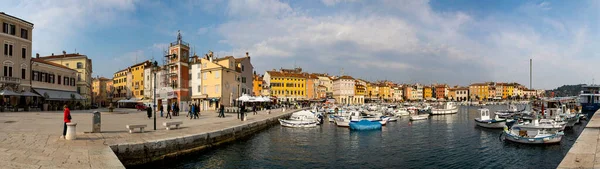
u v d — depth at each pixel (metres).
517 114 62.69
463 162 23.59
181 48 69.62
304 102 121.50
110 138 19.08
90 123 28.41
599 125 25.59
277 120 49.75
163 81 70.06
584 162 11.92
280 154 25.44
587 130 21.56
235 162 22.16
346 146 29.59
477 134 38.72
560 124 36.72
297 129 42.38
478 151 27.41
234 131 29.12
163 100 63.44
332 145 30.05
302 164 22.33
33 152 13.85
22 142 16.14
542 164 22.97
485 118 48.06
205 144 23.80
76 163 12.44
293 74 138.00
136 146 17.77
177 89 67.88
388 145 30.34
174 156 20.33
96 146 15.91
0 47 49.69
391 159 24.39
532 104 87.62
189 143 21.86
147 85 85.75
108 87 131.38
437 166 22.45
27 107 49.34
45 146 15.32
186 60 71.19
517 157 25.00
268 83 129.88
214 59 73.19
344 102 157.75
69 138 17.47
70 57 83.94
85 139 18.22
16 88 52.12
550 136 28.59
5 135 18.52
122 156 17.09
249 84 84.19
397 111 74.94
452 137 36.09
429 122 57.06
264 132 38.41
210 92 67.12
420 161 23.83
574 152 13.77
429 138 35.19
